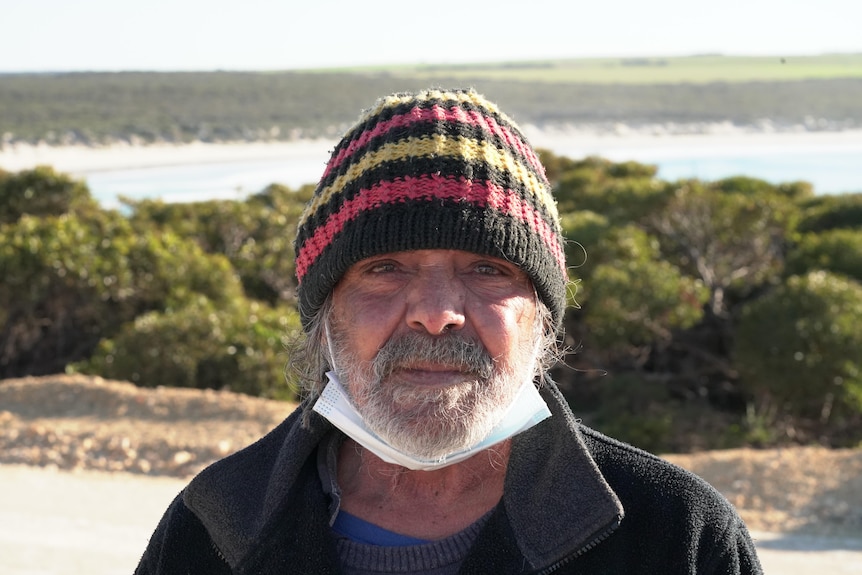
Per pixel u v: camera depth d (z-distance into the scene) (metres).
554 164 31.19
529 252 1.45
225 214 18.75
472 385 1.44
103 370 11.32
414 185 1.42
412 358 1.44
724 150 81.06
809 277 12.66
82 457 7.50
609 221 17.44
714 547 1.40
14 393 8.90
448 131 1.45
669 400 13.25
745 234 15.91
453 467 1.54
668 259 16.31
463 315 1.46
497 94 144.75
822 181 50.75
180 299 13.59
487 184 1.43
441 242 1.40
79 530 5.86
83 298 13.84
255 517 1.54
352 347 1.50
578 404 13.48
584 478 1.41
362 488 1.58
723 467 7.55
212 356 11.37
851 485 7.05
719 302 15.38
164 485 7.09
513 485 1.45
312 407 1.57
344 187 1.48
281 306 15.34
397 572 1.45
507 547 1.41
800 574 5.46
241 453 1.66
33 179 18.78
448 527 1.50
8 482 6.90
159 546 1.64
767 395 12.25
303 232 1.57
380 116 1.51
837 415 11.84
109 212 17.28
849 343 11.62
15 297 13.45
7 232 14.13
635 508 1.42
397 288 1.49
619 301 13.45
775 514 6.76
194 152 77.88
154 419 8.40
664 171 57.75
